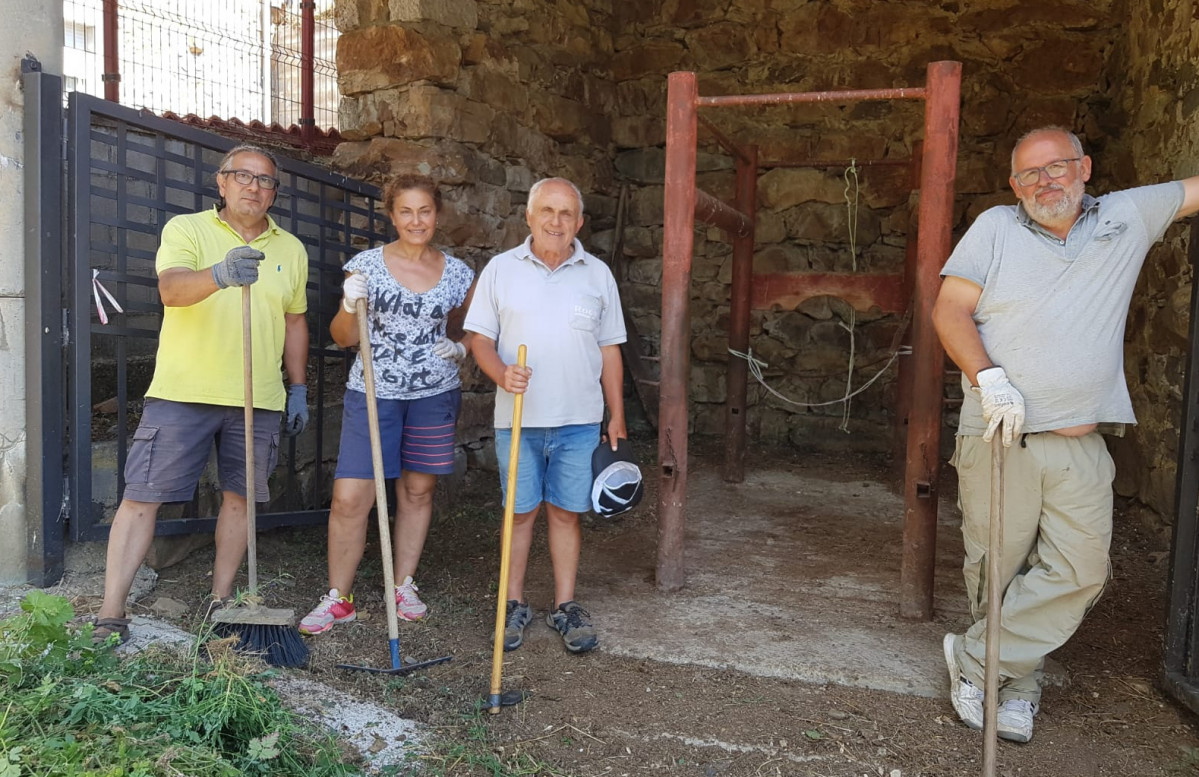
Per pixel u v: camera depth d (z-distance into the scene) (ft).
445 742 8.16
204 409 9.84
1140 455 15.83
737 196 18.06
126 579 9.55
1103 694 9.49
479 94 16.79
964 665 8.84
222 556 10.53
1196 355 8.95
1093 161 19.66
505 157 17.93
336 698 8.80
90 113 10.59
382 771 7.64
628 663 10.11
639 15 22.50
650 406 23.27
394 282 10.75
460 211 16.31
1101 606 12.03
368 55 15.88
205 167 12.75
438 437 11.22
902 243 21.04
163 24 23.00
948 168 10.75
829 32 21.06
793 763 8.11
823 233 21.53
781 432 22.41
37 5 10.52
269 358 10.24
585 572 13.28
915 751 8.32
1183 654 9.38
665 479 12.30
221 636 9.48
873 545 14.70
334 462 14.97
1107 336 8.07
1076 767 8.11
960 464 8.95
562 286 10.29
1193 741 8.54
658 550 12.46
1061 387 8.02
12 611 9.99
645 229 23.08
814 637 10.78
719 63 22.02
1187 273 13.97
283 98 25.64
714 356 22.85
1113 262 7.99
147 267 14.16
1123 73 18.47
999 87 20.06
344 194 14.97
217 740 7.18
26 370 10.63
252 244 10.18
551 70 19.65
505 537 9.11
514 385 9.43
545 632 10.97
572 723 8.75
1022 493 8.34
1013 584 8.62
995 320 8.30
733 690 9.48
